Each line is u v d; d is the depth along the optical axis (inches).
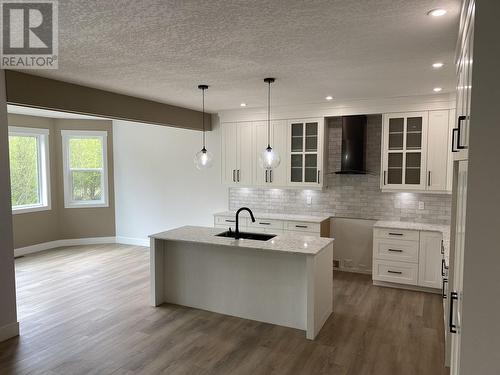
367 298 184.7
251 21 94.3
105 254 269.0
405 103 197.5
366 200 225.0
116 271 228.1
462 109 73.6
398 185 202.5
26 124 267.6
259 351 132.2
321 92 186.5
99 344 136.4
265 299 156.5
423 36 104.4
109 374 117.0
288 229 223.8
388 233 198.7
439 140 191.8
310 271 139.3
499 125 48.2
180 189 279.7
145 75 150.2
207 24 96.0
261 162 165.8
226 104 223.5
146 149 289.6
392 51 118.9
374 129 220.2
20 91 144.1
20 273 223.6
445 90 181.2
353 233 229.1
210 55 123.0
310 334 140.8
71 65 134.2
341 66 137.1
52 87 155.8
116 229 305.9
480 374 50.4
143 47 114.5
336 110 214.5
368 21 94.1
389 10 87.2
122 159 298.8
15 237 263.3
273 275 154.3
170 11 87.9
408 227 195.8
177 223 283.0
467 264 50.1
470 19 58.8
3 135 135.6
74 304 175.0
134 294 188.9
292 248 144.9
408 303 177.8
